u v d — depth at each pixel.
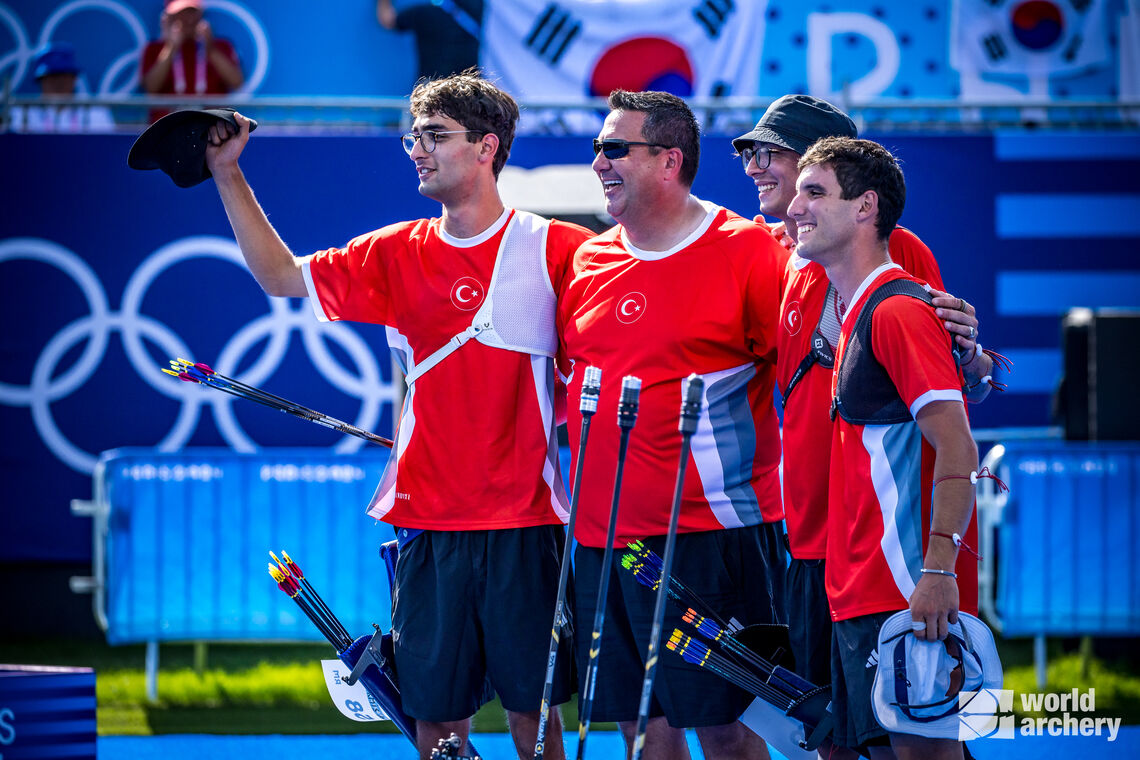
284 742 18.08
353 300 13.14
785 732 12.34
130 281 23.80
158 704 20.17
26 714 12.01
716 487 12.18
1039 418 24.08
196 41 27.62
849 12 29.09
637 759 10.54
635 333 12.12
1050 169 23.97
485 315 12.65
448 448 12.71
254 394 12.96
